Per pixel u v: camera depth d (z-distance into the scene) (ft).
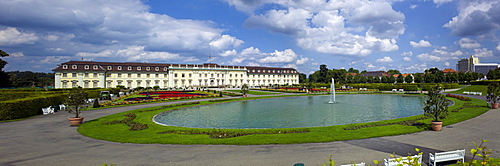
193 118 82.99
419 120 67.82
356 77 454.40
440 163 34.83
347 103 126.21
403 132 53.06
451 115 73.82
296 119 78.84
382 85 252.21
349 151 40.96
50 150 43.80
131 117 80.89
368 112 92.38
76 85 304.50
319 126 63.10
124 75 340.59
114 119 77.82
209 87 380.17
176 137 52.75
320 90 243.60
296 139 48.96
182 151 42.70
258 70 457.27
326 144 45.50
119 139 51.26
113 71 332.60
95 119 79.71
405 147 42.80
